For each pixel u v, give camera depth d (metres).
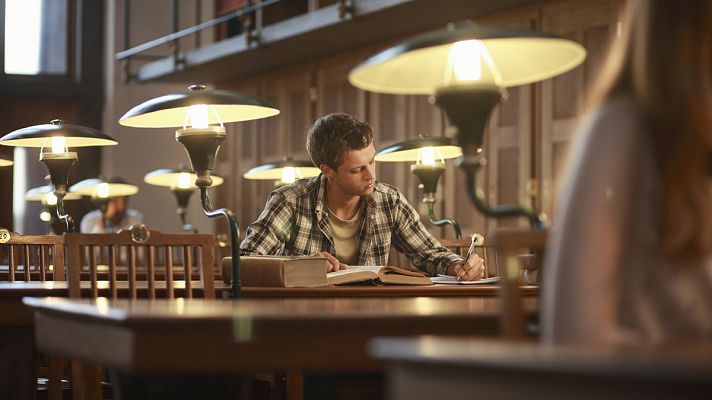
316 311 1.54
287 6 8.56
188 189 5.24
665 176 1.08
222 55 7.59
